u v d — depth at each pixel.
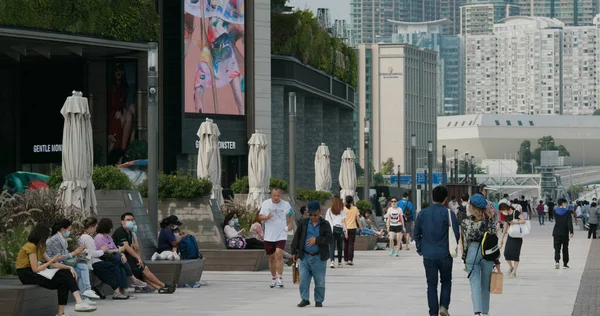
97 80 69.19
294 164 52.91
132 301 25.80
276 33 79.81
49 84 69.50
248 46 73.38
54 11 60.91
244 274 35.19
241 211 44.22
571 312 23.61
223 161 75.25
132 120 68.00
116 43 64.19
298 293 28.20
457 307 24.62
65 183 29.67
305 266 24.56
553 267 40.03
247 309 24.02
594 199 71.62
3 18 58.72
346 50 97.69
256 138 50.34
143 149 67.69
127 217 27.94
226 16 71.69
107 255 26.33
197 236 38.75
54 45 63.16
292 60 80.06
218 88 71.12
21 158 70.00
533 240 68.00
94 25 62.78
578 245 60.84
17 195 28.03
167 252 30.06
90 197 30.00
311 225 24.62
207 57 70.19
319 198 61.50
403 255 49.25
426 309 24.06
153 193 33.31
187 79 68.88
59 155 69.19
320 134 92.69
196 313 23.06
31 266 21.80
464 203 38.19
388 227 49.12
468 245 21.45
